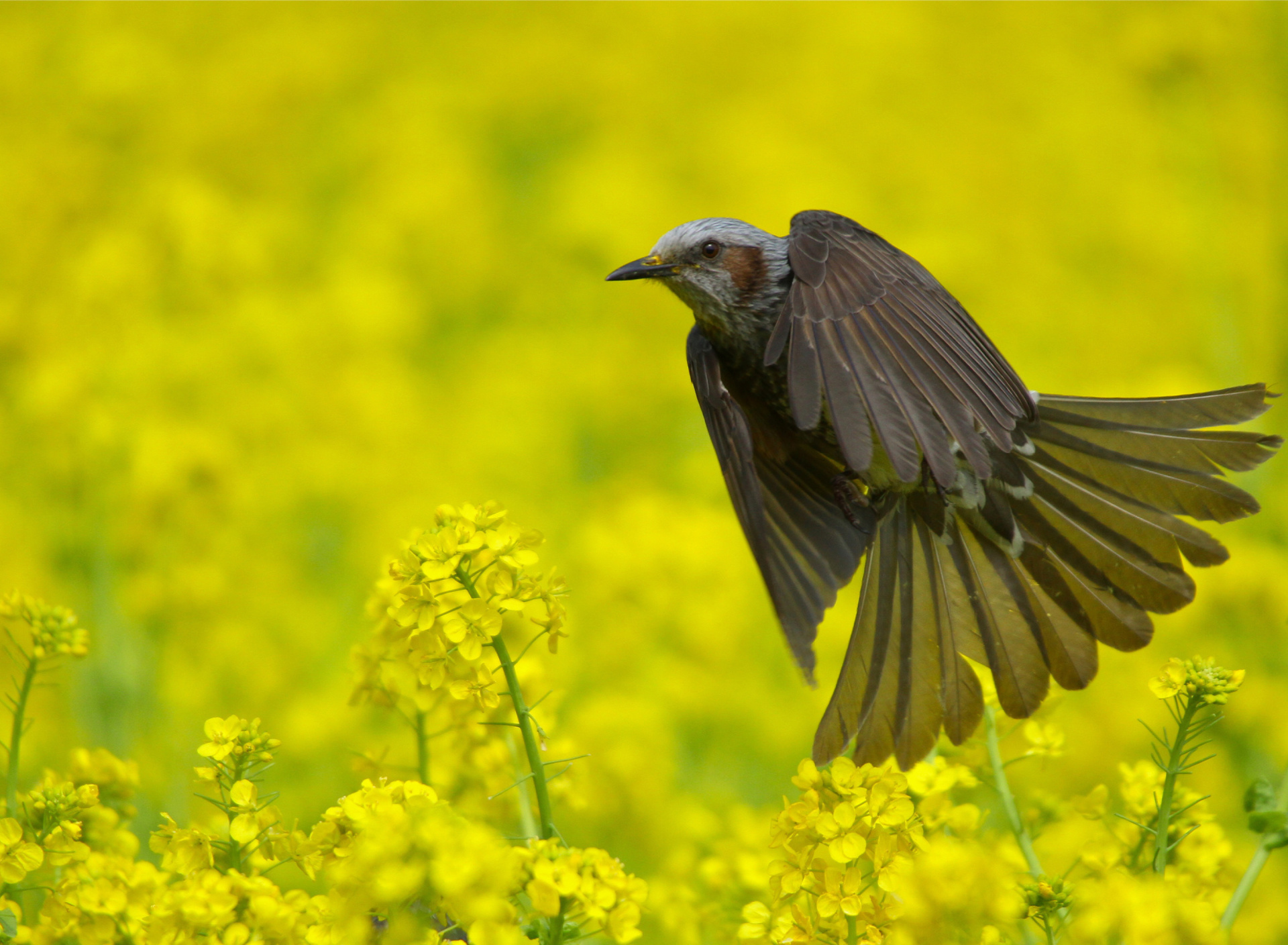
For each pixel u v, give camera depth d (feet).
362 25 88.07
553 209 69.46
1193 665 17.65
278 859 16.51
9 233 48.96
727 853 21.34
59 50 64.69
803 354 19.26
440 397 56.65
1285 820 18.52
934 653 22.35
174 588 35.73
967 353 19.86
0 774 26.05
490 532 16.93
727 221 26.45
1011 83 81.97
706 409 21.85
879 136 76.95
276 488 44.06
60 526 36.55
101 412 40.27
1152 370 58.03
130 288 46.44
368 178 70.44
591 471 54.13
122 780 20.12
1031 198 71.56
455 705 20.02
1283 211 53.31
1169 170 69.97
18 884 17.04
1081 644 22.36
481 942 14.46
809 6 91.15
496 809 20.57
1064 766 30.19
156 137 64.95
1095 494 22.79
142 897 15.47
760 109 79.25
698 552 35.58
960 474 22.81
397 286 60.49
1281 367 50.83
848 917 16.29
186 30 79.66
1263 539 41.75
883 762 20.98
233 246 50.93
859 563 23.68
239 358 48.75
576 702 32.73
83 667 30.55
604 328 63.31
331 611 38.29
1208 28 56.03
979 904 16.22
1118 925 15.61
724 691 33.22
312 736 30.01
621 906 15.07
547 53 82.23
